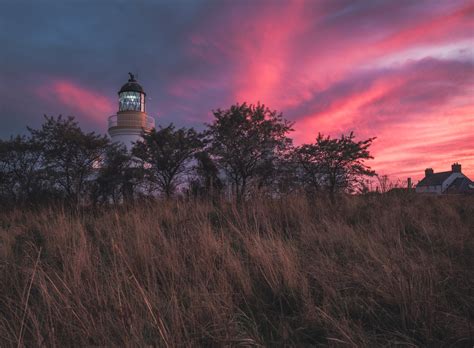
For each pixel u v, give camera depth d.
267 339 2.34
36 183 13.89
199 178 15.16
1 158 14.81
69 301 2.46
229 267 3.26
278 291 2.89
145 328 2.22
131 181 16.44
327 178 15.55
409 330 2.29
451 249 4.00
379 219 5.63
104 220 6.41
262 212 6.03
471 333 2.14
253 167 15.58
